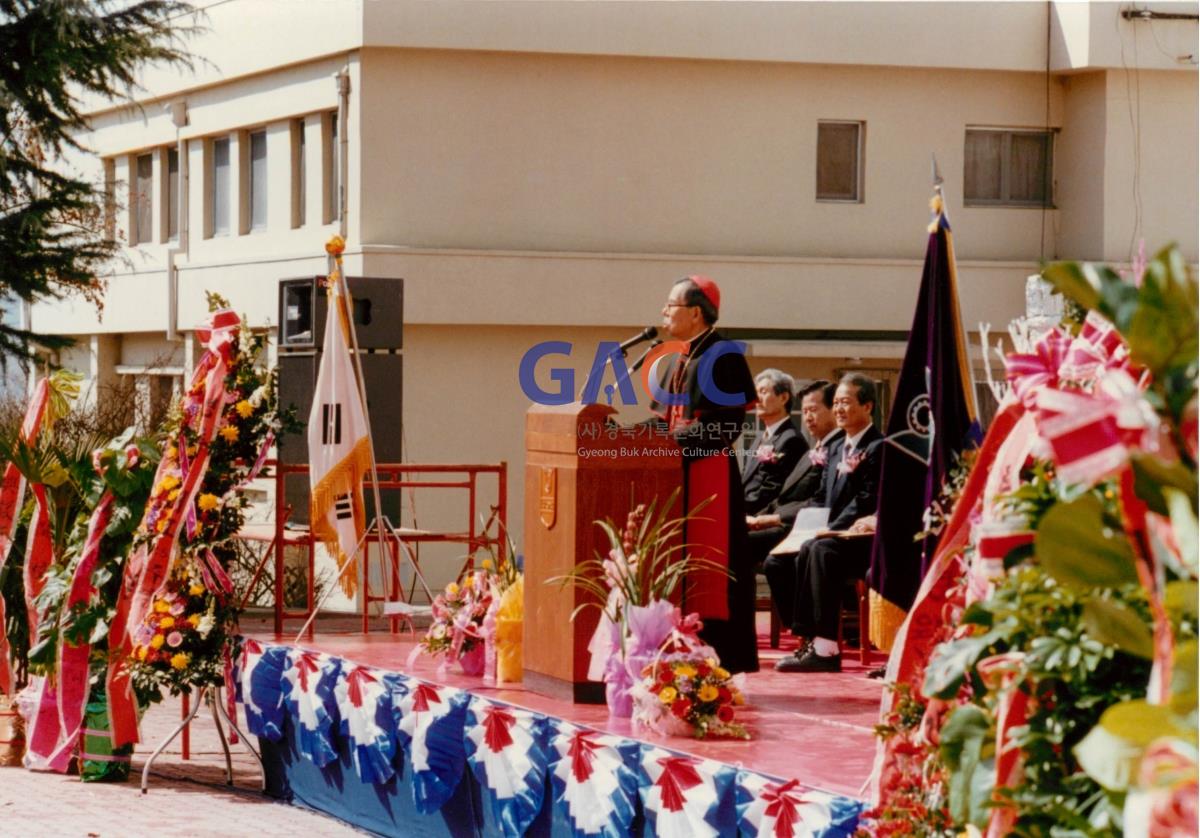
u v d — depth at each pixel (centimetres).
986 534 410
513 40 2345
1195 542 296
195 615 1069
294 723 1027
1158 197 2514
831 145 2500
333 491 1077
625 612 775
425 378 2352
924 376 802
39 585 1165
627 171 2417
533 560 850
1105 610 324
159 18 2392
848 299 2492
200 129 2652
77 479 1130
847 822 610
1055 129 2555
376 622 1197
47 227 2381
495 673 892
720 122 2447
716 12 2417
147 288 2827
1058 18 2508
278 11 2441
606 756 736
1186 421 303
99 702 1124
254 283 2544
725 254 2448
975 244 2533
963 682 429
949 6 2491
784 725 775
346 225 2356
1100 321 426
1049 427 312
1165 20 2480
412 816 909
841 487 1064
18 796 1066
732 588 859
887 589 838
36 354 2455
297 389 1625
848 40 2461
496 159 2373
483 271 2356
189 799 1058
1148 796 279
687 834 689
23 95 2319
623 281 2408
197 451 1062
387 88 2330
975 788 409
